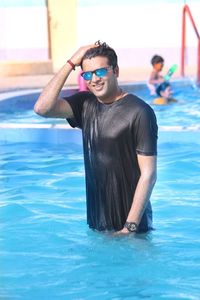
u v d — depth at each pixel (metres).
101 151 3.99
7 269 3.64
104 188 4.05
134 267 3.64
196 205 5.23
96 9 17.75
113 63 3.88
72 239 4.20
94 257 3.82
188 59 17.48
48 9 17.83
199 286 3.36
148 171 3.89
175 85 13.59
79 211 5.01
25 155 7.29
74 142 7.64
